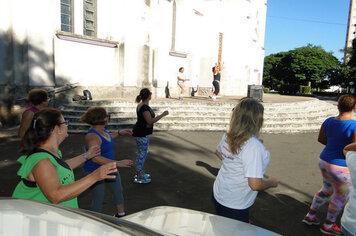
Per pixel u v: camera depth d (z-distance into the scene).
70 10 11.53
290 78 60.56
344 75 49.66
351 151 2.18
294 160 6.73
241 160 2.24
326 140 3.57
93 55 12.07
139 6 13.13
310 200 4.47
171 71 15.84
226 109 11.44
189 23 16.77
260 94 13.15
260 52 24.94
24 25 9.47
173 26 15.92
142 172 4.96
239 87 21.19
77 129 8.76
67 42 11.10
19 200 1.22
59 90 10.64
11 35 9.46
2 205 1.11
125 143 7.60
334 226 3.46
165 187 4.81
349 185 3.23
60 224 1.02
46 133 1.87
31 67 9.60
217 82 13.38
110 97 12.70
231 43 20.20
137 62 13.48
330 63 56.06
